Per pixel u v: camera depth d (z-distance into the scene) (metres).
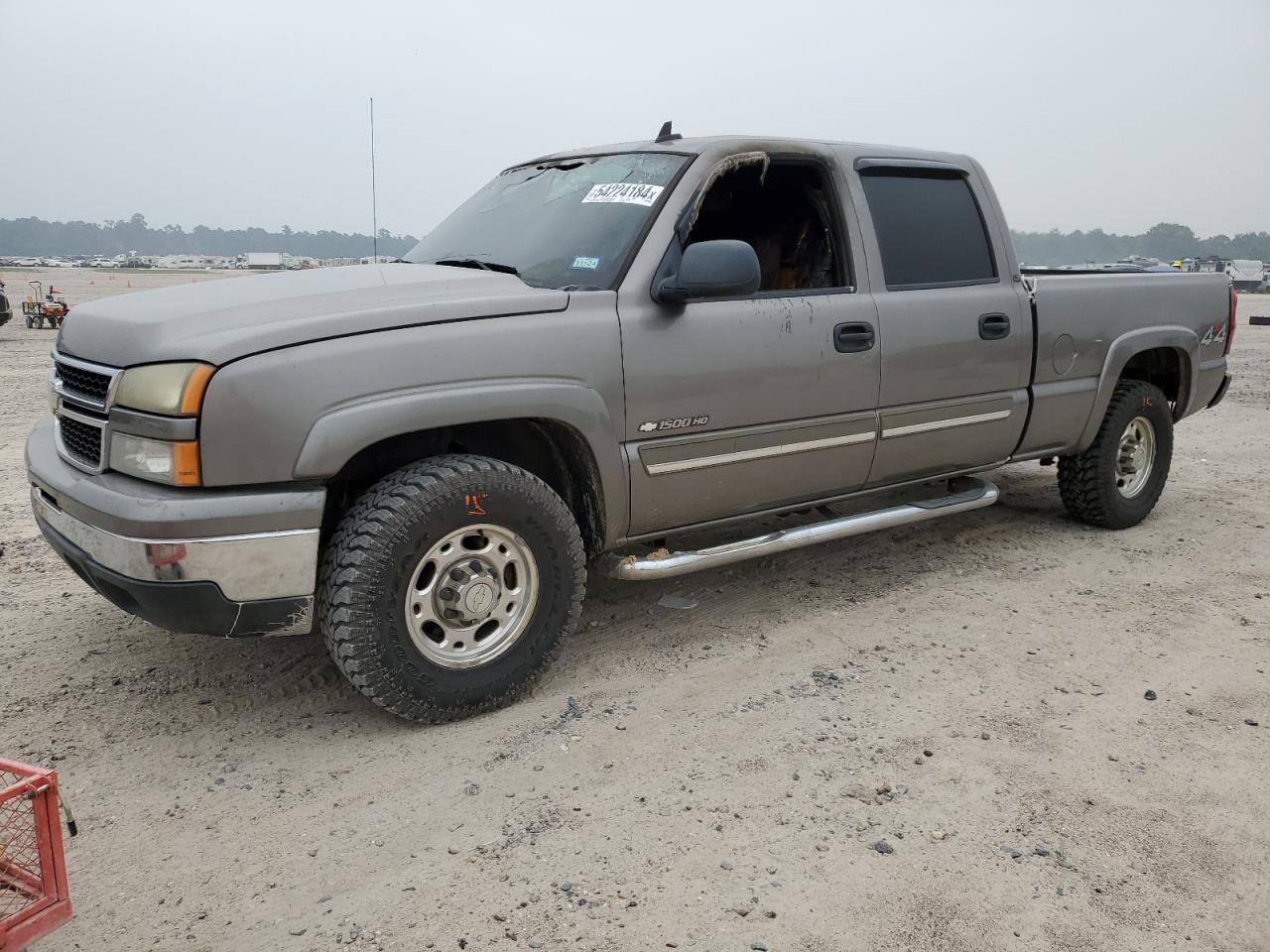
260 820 2.75
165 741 3.19
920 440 4.40
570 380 3.31
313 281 3.43
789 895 2.41
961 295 4.43
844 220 4.11
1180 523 5.73
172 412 2.77
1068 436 5.07
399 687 3.08
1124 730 3.24
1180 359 5.59
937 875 2.49
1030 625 4.15
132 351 2.91
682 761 3.04
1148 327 5.30
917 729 3.24
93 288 47.66
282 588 2.92
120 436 2.92
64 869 2.07
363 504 3.04
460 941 2.26
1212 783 2.92
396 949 2.24
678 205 3.64
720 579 4.71
